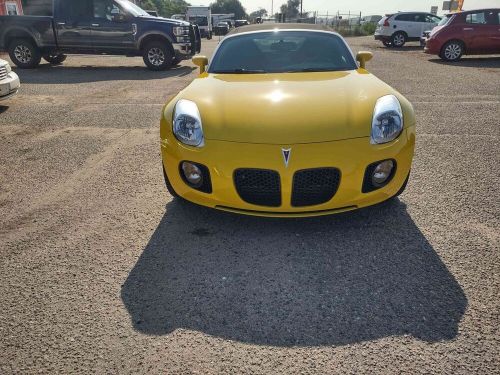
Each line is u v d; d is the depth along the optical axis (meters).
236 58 3.90
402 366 1.79
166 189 3.68
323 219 3.04
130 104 7.18
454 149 4.59
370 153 2.58
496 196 3.40
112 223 3.10
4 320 2.13
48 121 6.12
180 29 11.10
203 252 2.69
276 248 2.71
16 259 2.67
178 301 2.24
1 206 3.42
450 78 9.39
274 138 2.55
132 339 1.99
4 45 11.51
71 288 2.37
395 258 2.57
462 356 1.83
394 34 18.55
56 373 1.80
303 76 3.44
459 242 2.72
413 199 3.36
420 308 2.13
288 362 1.83
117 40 11.22
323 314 2.12
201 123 2.73
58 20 11.12
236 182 2.63
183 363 1.84
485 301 2.17
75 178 3.99
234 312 2.15
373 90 3.00
